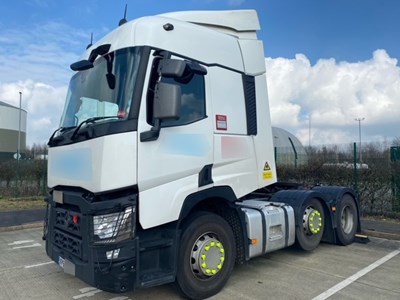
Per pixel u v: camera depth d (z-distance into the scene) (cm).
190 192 449
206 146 472
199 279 463
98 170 392
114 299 481
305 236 661
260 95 572
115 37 461
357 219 796
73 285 539
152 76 417
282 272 578
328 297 473
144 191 407
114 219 388
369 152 1101
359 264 620
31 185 1744
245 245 520
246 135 538
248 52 562
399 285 517
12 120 6097
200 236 464
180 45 463
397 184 1035
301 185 796
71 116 489
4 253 743
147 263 423
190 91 464
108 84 435
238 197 513
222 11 557
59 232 460
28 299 488
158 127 412
